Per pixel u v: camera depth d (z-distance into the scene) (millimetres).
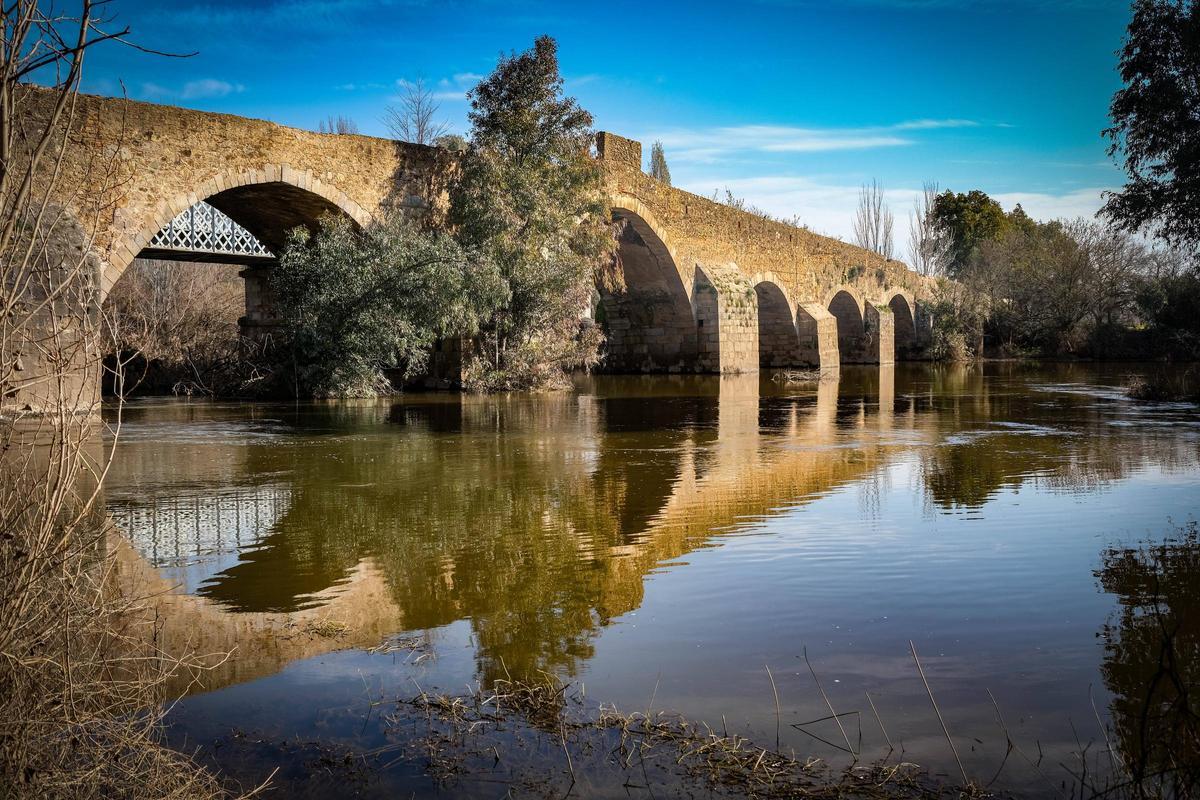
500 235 22109
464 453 11789
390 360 20781
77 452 3689
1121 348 46438
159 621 5145
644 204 29484
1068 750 3490
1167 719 3695
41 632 3504
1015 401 20953
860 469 10508
